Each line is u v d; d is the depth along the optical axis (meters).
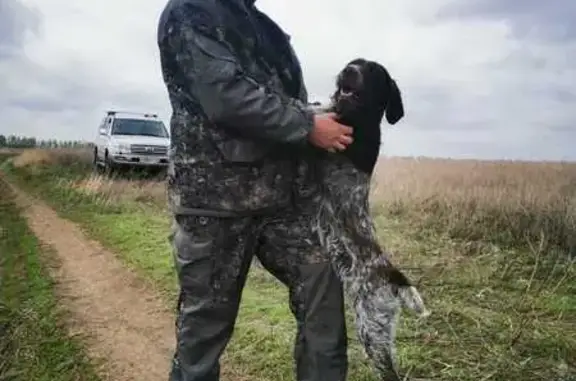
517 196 9.70
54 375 5.21
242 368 4.80
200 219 2.97
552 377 4.42
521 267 7.37
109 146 18.22
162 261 8.51
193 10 2.78
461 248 8.30
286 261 3.16
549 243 8.22
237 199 2.94
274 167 2.96
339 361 3.15
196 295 3.05
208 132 2.88
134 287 7.45
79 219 12.66
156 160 18.16
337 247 3.16
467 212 9.67
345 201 3.19
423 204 10.59
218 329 3.11
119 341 5.79
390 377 3.19
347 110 3.22
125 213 13.12
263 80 2.95
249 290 6.73
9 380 5.23
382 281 3.15
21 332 6.12
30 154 29.34
